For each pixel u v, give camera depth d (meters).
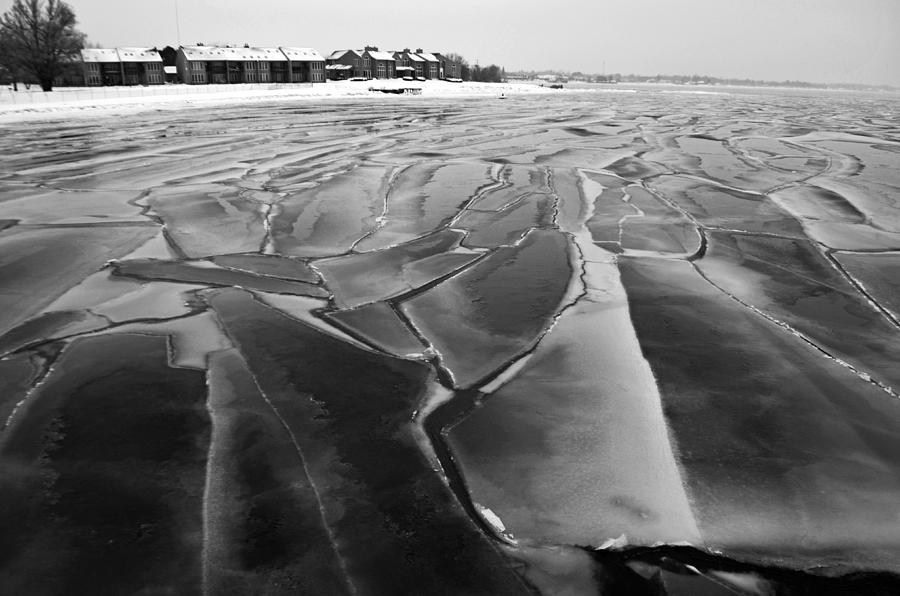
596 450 3.49
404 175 12.60
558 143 18.61
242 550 2.69
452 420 3.79
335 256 7.17
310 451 3.43
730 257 7.21
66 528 2.82
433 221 8.83
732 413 3.87
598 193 10.91
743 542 2.83
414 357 4.63
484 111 35.69
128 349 4.66
